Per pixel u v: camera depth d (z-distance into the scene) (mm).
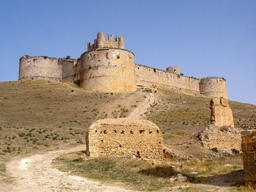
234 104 80375
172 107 64438
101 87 76562
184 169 20562
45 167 22094
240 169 19266
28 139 35969
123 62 79562
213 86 109438
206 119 52531
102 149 25453
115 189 15836
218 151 27625
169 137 36812
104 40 91250
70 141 37344
